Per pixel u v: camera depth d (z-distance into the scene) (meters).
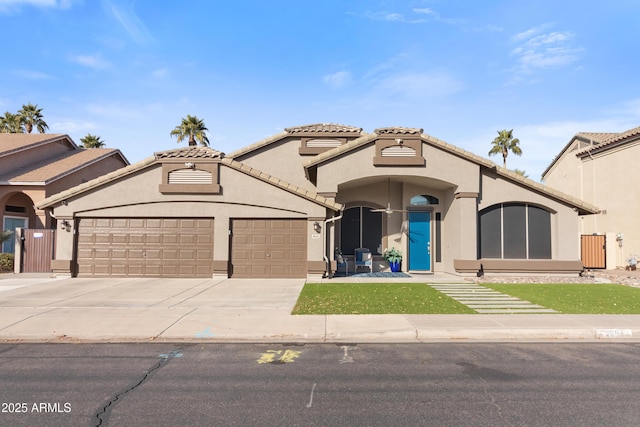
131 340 7.95
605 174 24.92
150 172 16.12
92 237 16.11
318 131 20.06
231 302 11.10
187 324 8.80
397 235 18.64
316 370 6.27
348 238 18.67
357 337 8.14
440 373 6.14
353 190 18.67
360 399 5.14
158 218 16.11
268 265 15.98
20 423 4.44
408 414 4.70
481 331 8.27
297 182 20.08
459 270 16.33
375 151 16.41
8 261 18.12
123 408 4.84
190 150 16.20
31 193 22.06
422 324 8.77
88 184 15.91
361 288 13.60
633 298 11.89
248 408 4.85
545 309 10.30
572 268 16.83
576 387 5.57
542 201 17.02
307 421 4.51
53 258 17.70
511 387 5.57
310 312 9.91
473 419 4.57
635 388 5.54
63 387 5.53
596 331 8.32
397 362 6.68
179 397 5.18
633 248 22.47
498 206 17.17
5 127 40.47
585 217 27.02
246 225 16.08
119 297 11.76
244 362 6.66
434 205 18.56
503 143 48.75
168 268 15.99
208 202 15.98
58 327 8.52
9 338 7.96
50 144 27.47
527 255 17.12
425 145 16.52
